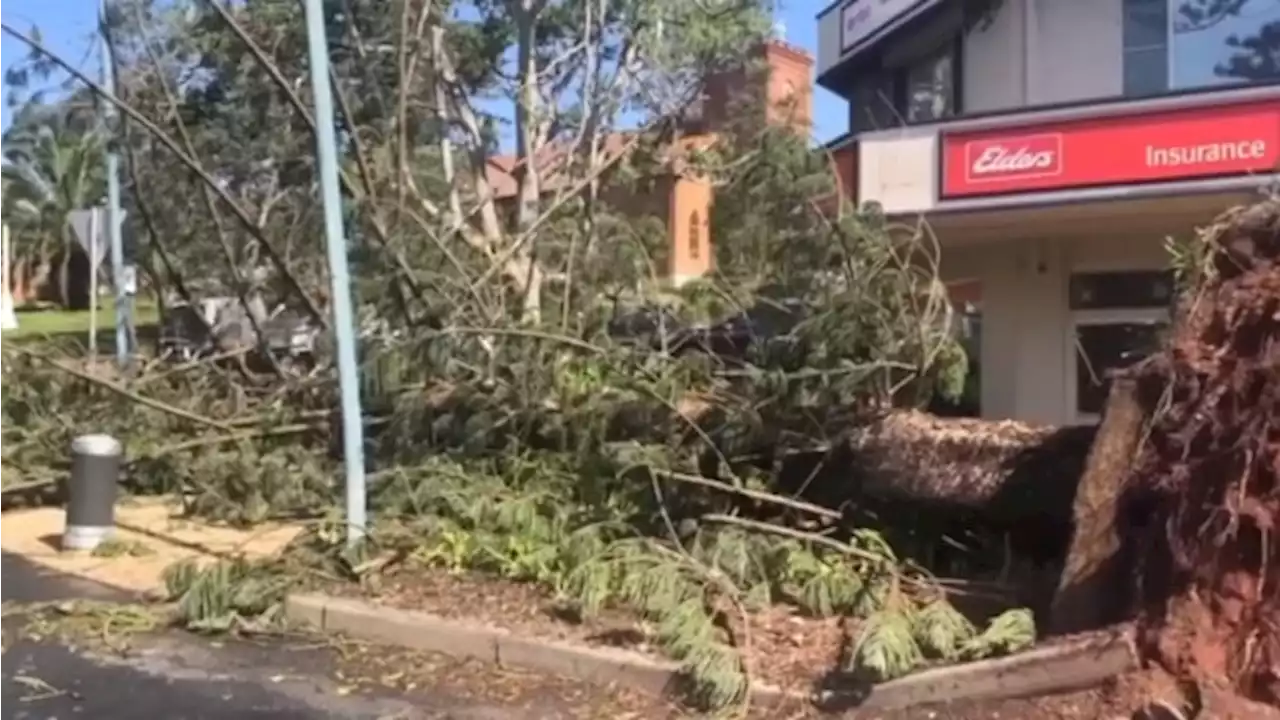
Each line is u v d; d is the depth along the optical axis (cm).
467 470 1095
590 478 1008
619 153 1552
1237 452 587
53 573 1080
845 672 679
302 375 1412
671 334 1109
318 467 1266
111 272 2711
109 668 802
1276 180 935
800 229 1027
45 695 746
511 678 759
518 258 1352
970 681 628
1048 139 1667
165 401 1394
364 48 1628
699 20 1809
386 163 1412
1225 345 622
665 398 986
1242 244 645
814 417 937
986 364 2009
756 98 1881
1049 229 1858
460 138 1823
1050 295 1945
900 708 641
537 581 923
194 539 1194
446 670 782
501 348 1133
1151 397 659
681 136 1809
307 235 1552
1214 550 586
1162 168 1599
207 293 1772
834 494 930
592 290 1188
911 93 2328
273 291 1638
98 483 1188
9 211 2773
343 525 994
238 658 823
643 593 813
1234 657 571
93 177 2498
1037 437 803
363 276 1259
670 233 2050
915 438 856
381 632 850
